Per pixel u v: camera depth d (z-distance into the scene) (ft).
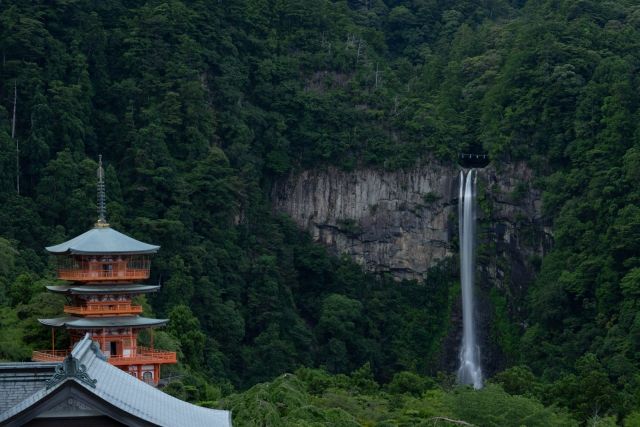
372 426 400.26
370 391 519.60
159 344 494.59
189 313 581.12
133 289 432.66
